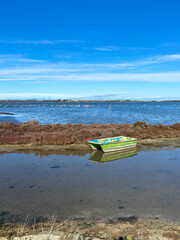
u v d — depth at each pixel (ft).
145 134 91.35
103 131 89.51
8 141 77.56
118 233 24.06
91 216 28.19
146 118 199.00
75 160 57.82
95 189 37.55
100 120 178.81
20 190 37.17
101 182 41.06
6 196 34.65
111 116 223.30
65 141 77.77
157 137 91.45
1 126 102.27
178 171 47.98
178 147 74.69
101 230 24.70
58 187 38.52
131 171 48.08
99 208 30.50
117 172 47.34
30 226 25.68
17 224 26.16
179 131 100.99
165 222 26.58
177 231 24.47
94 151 68.28
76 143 78.79
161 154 64.80
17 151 67.82
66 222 26.63
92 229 24.94
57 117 210.18
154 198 33.81
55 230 24.68
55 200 33.17
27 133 88.43
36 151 67.92
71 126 105.29
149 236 23.34
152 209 30.14
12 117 211.82
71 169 49.67
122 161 56.80
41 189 37.65
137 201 32.73
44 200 33.19
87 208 30.50
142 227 25.35
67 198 33.86
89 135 85.15
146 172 47.34
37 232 24.18
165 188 37.99
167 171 48.03
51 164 53.93
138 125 108.37
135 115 239.71
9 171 48.08
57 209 30.25
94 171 48.16
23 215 28.55
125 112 304.30
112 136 86.38
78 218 27.68
